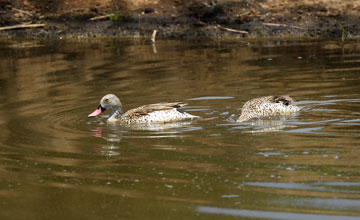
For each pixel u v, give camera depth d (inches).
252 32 1081.4
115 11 1187.3
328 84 695.7
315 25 1072.2
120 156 462.6
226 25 1115.9
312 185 385.7
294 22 1091.3
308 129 517.7
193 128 541.0
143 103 646.5
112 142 505.0
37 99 680.4
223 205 360.5
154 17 1163.3
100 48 1019.9
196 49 982.4
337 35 1033.5
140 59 911.7
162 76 783.7
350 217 337.4
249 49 965.2
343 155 442.3
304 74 760.3
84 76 802.2
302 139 488.4
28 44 1084.5
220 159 444.8
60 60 927.0
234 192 378.9
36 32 1157.7
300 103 614.5
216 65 843.4
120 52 978.7
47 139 516.4
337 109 583.2
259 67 818.8
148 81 756.0
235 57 901.2
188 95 673.0
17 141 510.9
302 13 1112.2
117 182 404.5
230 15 1138.7
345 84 690.8
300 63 834.8
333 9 1106.1
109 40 1096.2
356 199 361.1
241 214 346.9
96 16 1185.4
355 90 659.4
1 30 1171.3
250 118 561.6
